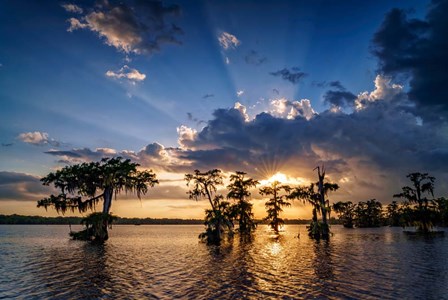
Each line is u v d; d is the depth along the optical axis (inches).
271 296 620.7
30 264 1069.8
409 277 799.1
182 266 1016.9
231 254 1366.9
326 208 2233.0
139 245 1910.7
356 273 860.0
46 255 1346.0
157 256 1307.8
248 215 2701.8
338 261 1101.1
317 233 2229.3
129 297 618.8
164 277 823.7
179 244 2005.4
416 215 2613.2
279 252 1428.4
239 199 2664.9
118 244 1980.8
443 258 1154.7
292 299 599.5
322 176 2251.5
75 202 2140.7
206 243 2026.3
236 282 753.6
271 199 2706.7
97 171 2064.5
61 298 613.9
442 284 716.7
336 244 1839.3
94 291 667.4
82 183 2110.0
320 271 897.5
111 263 1094.4
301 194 2266.2
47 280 786.8
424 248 1520.7
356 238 2365.9
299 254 1336.1
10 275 856.9
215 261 1136.8
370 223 5231.3
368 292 647.1
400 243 1825.8
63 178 2086.6
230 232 2240.4
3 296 632.4
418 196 2613.2
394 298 601.6
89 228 2175.2
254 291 661.9
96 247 1756.9
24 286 719.7
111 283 748.0
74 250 1572.3
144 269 957.2
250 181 2664.9
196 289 682.2
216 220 2014.0
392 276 813.9
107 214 2106.3
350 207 5157.5
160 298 609.6
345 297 610.2
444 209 3622.0
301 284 725.9
